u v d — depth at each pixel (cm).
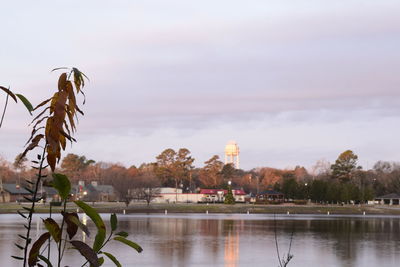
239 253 3509
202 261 3098
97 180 17025
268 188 17388
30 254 349
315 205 13075
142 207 10519
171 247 3791
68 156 17225
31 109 343
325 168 19125
